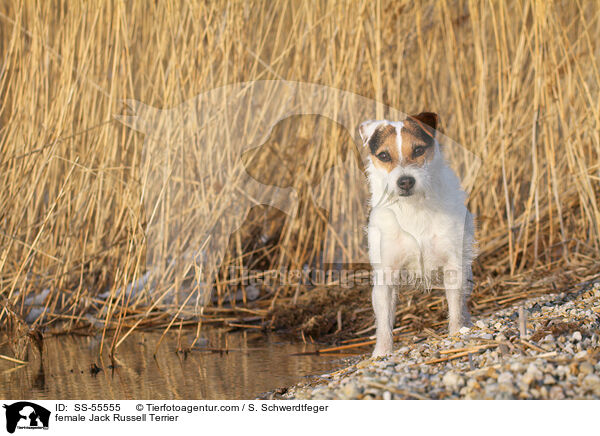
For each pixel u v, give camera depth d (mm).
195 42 4305
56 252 4430
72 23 4355
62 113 4129
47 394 2869
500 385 2094
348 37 4516
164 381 3057
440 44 4961
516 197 4844
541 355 2322
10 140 4379
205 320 4238
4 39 5074
